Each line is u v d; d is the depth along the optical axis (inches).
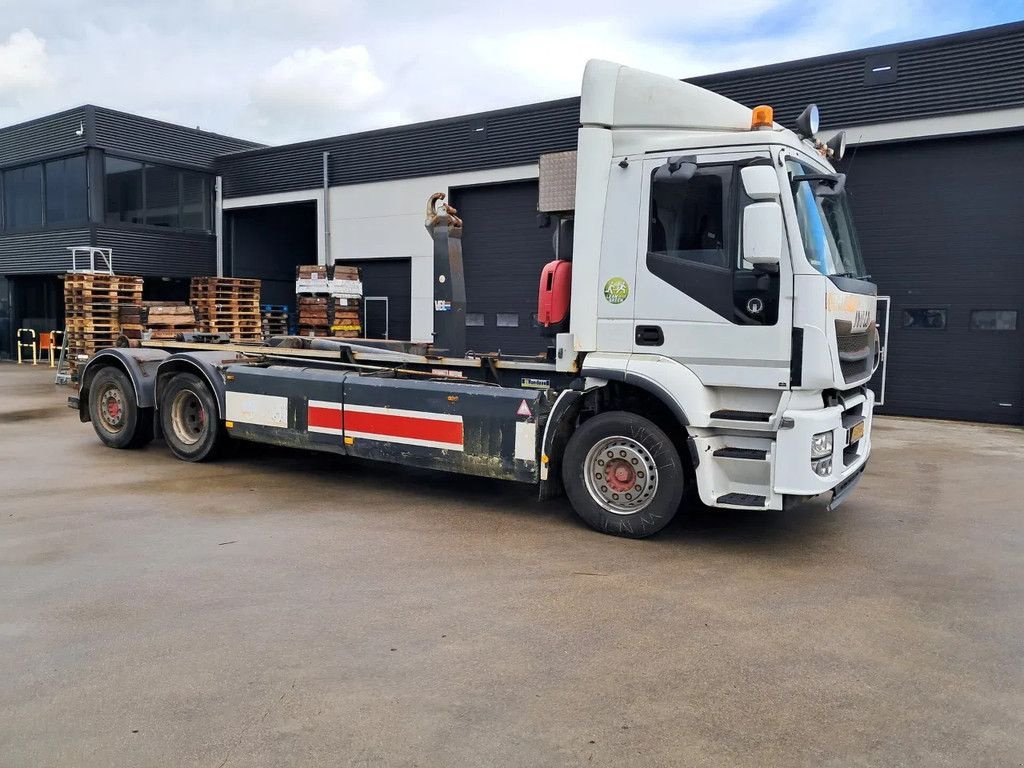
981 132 500.1
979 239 513.3
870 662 157.5
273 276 984.9
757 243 203.8
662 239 227.9
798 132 241.9
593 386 239.5
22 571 202.4
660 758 121.6
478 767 118.2
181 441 350.9
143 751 121.2
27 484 302.4
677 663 155.3
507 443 256.1
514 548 230.1
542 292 258.8
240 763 118.3
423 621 173.8
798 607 187.2
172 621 171.5
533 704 137.5
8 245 921.5
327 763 118.5
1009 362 509.7
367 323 813.9
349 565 211.9
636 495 238.1
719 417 226.5
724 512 280.8
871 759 122.4
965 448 419.8
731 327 218.8
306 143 839.1
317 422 302.4
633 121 233.0
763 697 142.0
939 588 202.4
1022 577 211.9
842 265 235.3
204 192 925.8
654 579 205.5
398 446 280.5
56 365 864.3
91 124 811.4
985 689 146.6
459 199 745.0
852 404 236.8
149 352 373.7
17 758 119.0
